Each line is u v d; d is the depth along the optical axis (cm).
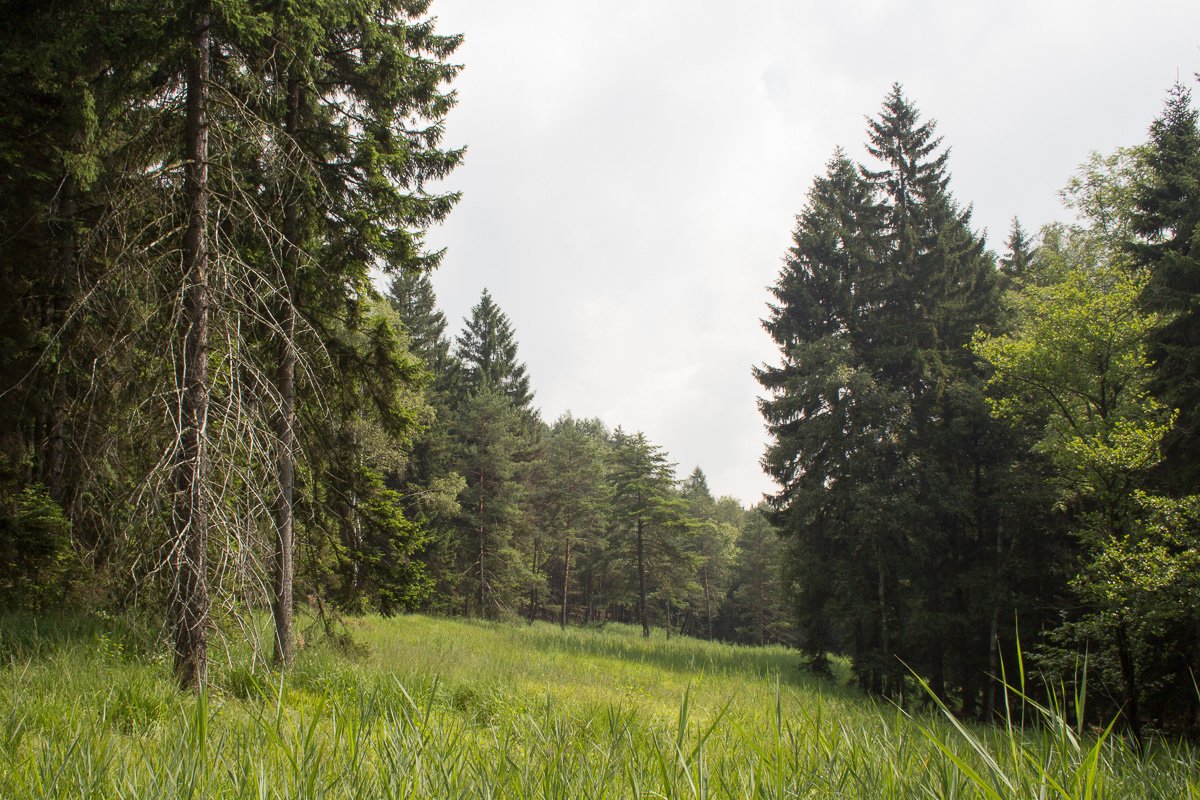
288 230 1056
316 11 930
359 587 1141
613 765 259
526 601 4969
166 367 695
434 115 1207
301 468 1044
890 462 2322
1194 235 1453
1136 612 1177
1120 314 1436
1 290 974
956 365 2367
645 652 2614
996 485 2106
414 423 1209
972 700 2205
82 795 218
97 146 933
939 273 2461
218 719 326
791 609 2839
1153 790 252
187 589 636
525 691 862
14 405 991
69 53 791
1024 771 202
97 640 778
